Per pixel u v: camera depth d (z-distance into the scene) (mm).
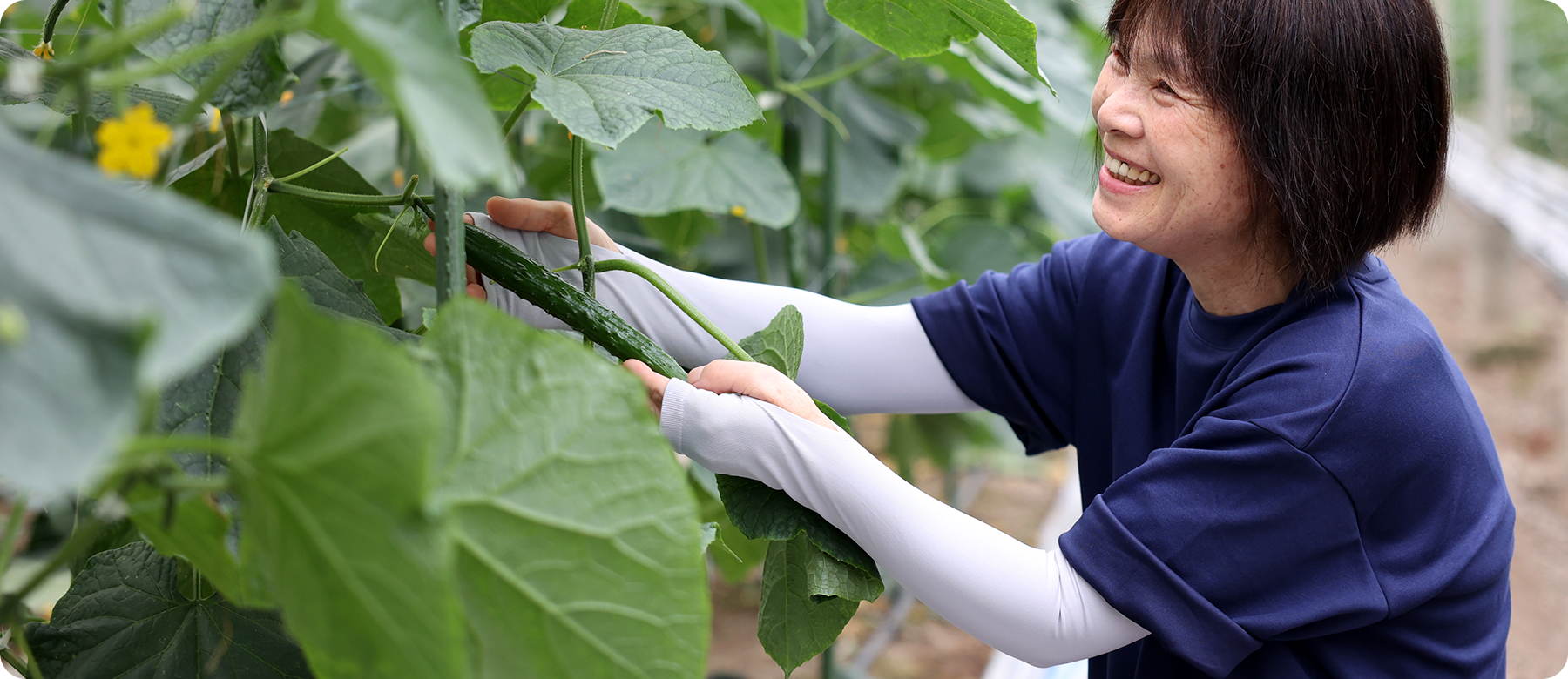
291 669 759
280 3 569
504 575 551
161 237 374
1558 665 3404
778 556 931
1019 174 3094
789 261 2031
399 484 417
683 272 1199
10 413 332
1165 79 958
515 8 984
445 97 432
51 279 352
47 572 551
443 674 452
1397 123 951
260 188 865
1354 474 929
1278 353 988
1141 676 1107
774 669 2887
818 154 2371
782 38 2299
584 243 975
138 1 652
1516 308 7434
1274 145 930
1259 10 908
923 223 3125
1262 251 1023
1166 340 1196
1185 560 937
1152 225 1014
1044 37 2420
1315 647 1018
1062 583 957
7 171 361
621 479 562
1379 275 1080
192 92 1256
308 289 779
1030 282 1306
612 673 583
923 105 2814
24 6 1186
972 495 4203
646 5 1974
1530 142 12180
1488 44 8164
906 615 3334
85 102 478
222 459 658
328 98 1729
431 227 958
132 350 351
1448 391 989
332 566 454
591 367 560
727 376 942
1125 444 1201
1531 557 4148
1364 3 921
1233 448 943
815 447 889
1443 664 1032
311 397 425
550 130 2090
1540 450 5211
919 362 1300
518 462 540
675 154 1771
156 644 742
